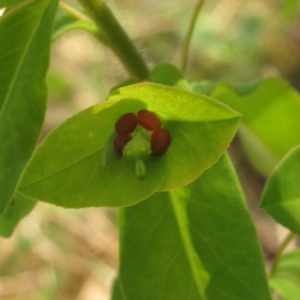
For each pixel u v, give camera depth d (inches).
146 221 2.4
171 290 2.3
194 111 1.9
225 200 2.3
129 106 1.9
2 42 2.2
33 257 7.4
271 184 2.1
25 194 1.9
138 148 1.9
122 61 2.9
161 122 2.0
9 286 7.2
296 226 2.1
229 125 1.8
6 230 2.4
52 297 7.0
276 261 3.3
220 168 2.4
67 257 7.3
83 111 1.8
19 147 2.1
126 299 2.3
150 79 2.4
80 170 2.0
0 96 2.2
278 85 3.4
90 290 7.0
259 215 6.8
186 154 2.0
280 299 4.2
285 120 3.6
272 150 3.9
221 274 2.3
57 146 1.9
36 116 2.1
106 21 2.8
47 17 2.2
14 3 2.2
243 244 2.3
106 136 2.0
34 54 2.2
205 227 2.3
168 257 2.3
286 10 3.7
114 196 2.0
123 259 2.3
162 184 2.0
